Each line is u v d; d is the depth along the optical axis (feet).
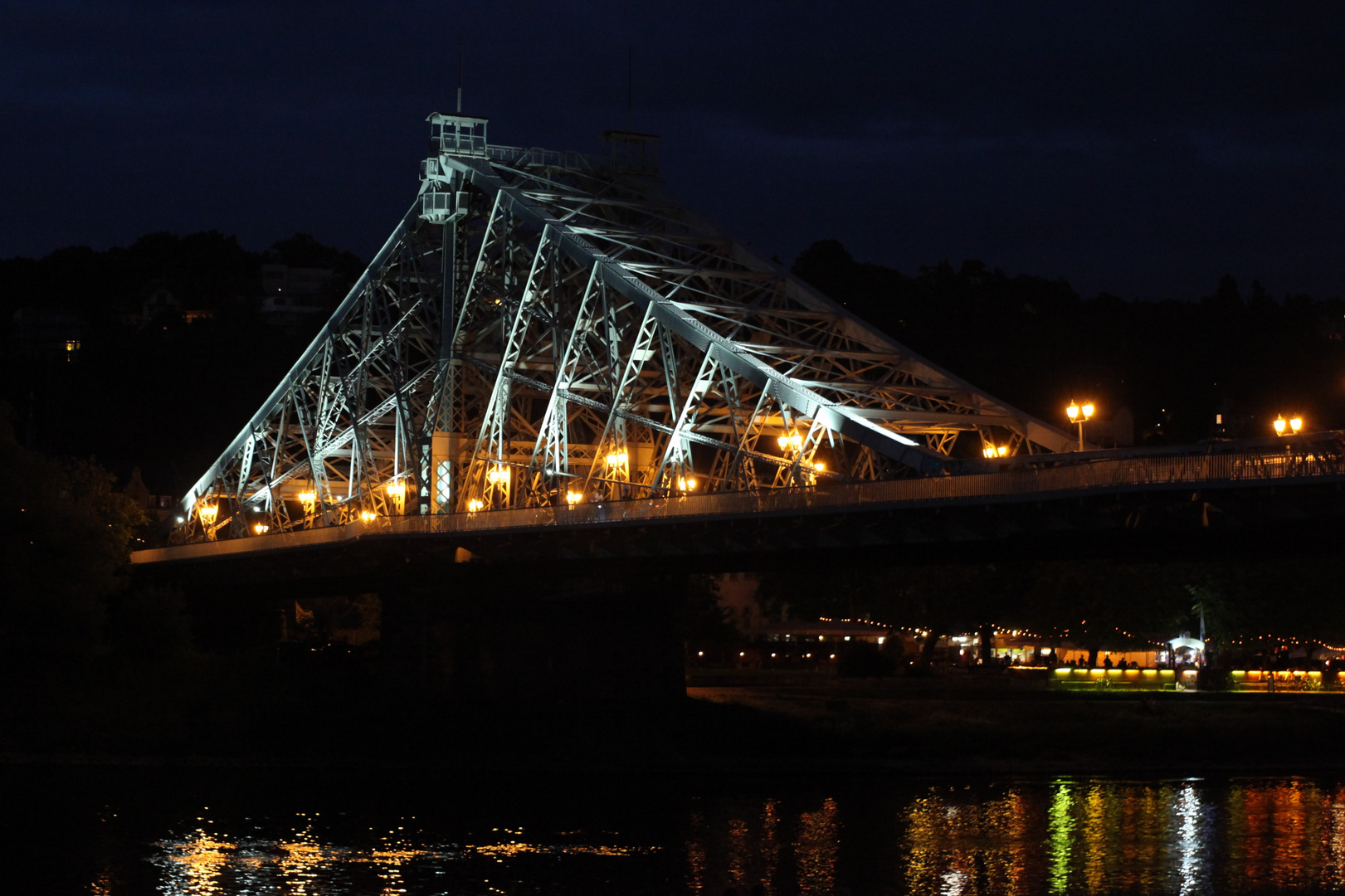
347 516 482.69
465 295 440.04
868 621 615.98
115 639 389.80
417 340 488.44
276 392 529.86
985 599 548.72
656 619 400.47
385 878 225.15
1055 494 236.63
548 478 376.07
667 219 431.43
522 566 351.25
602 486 363.97
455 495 434.30
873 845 249.55
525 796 299.38
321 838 254.27
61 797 290.97
